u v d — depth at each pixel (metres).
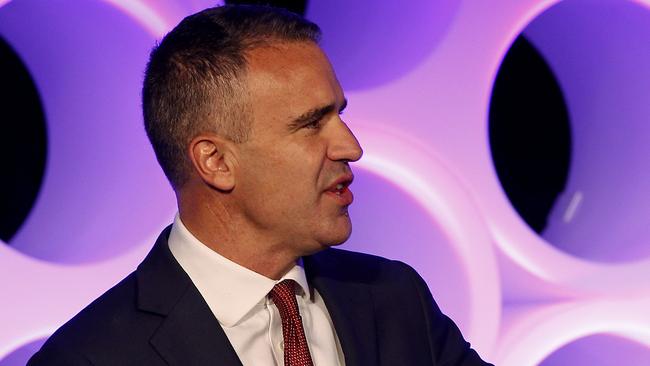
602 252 6.24
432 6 5.63
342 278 4.21
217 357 3.66
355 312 4.08
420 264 5.65
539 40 6.21
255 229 3.79
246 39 3.71
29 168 5.38
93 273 5.01
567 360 6.38
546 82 6.29
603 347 6.20
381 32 5.75
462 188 5.55
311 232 3.76
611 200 6.33
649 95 6.17
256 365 3.78
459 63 5.57
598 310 5.85
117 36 5.29
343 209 3.81
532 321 5.77
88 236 5.34
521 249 5.76
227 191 3.77
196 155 3.76
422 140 5.55
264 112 3.66
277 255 3.84
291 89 3.65
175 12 5.24
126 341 3.67
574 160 6.41
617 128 6.35
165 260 3.89
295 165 3.68
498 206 5.72
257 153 3.68
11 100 5.32
